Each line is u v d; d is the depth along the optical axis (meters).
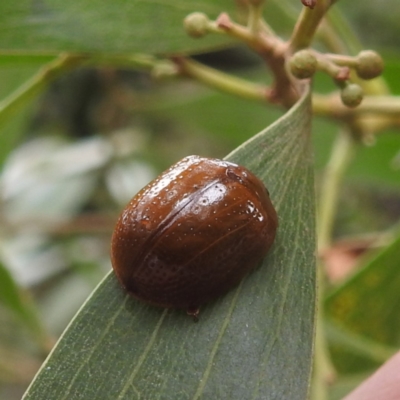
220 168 0.05
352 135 0.07
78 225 0.11
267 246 0.05
